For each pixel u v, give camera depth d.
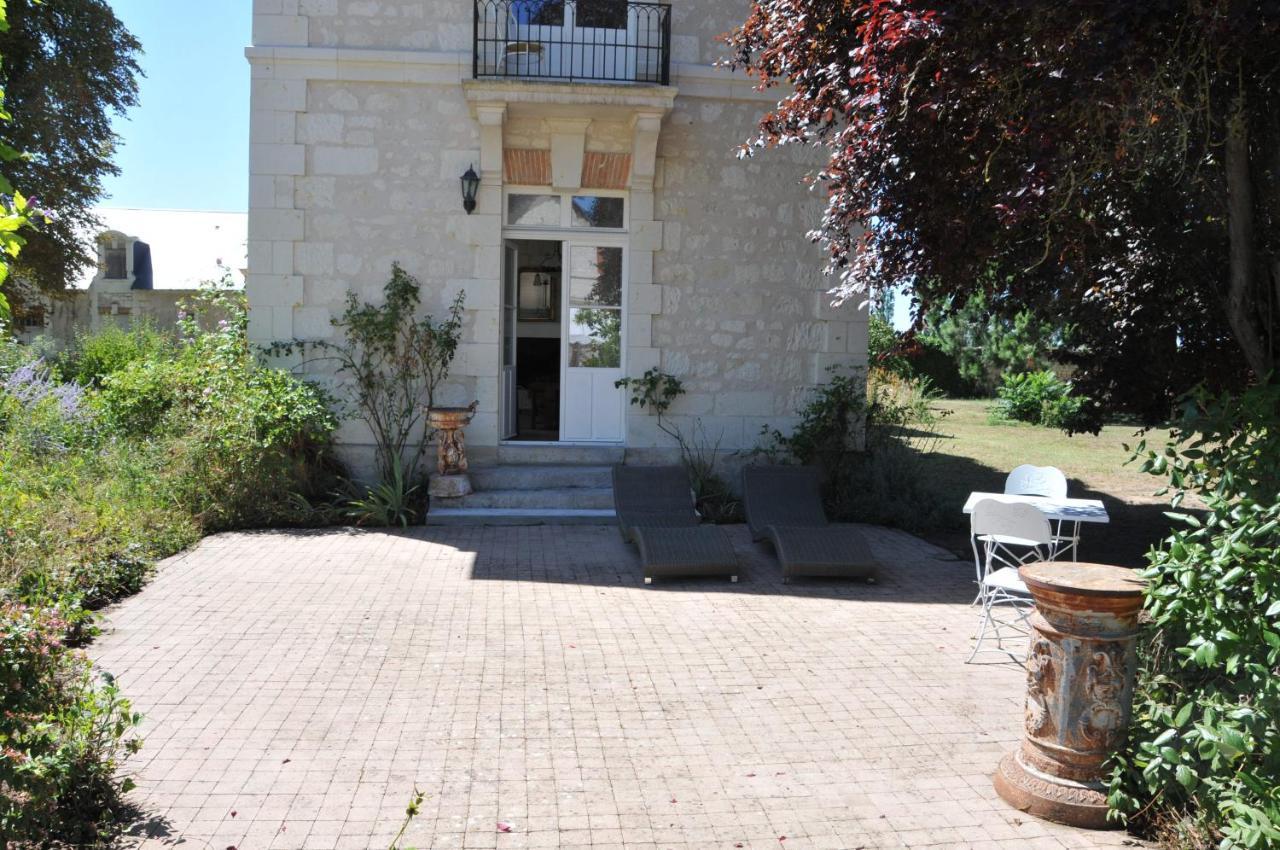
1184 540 3.64
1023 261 5.77
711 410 10.71
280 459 9.35
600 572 7.68
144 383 10.07
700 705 4.91
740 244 10.66
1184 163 4.80
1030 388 21.52
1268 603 3.31
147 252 31.47
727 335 10.70
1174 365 6.99
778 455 10.77
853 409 10.64
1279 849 2.90
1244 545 3.28
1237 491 3.63
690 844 3.54
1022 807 3.82
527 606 6.65
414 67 10.09
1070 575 3.88
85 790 3.61
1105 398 8.11
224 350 9.99
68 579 6.01
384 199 10.17
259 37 10.00
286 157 10.05
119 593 6.69
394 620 6.25
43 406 9.96
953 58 4.53
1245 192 4.91
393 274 10.15
